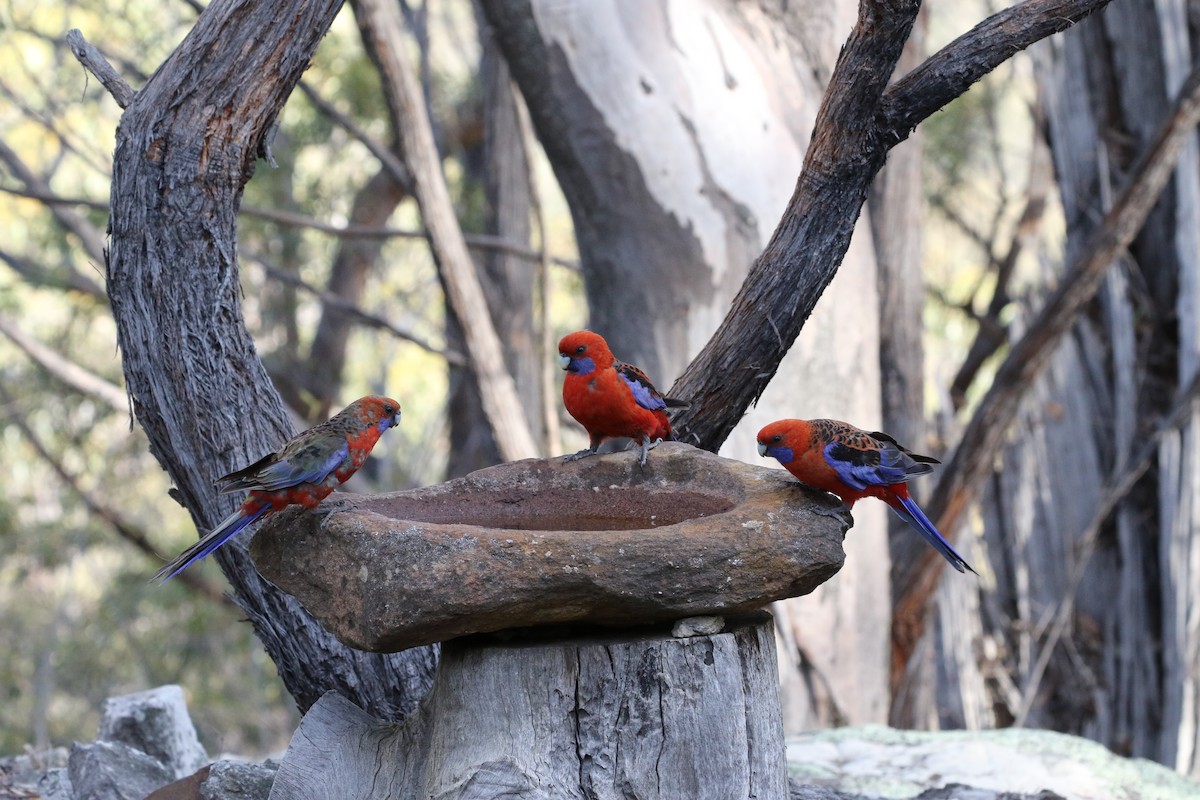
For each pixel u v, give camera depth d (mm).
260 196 21391
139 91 7176
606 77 10852
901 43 6609
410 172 12445
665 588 4930
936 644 15922
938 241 26703
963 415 21812
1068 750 8945
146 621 25656
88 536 23297
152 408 7023
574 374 6297
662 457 6312
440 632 4938
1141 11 15859
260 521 6906
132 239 6934
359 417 5680
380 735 6215
